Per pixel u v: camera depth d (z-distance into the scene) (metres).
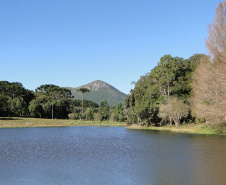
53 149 26.72
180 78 62.41
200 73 40.31
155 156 21.69
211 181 13.87
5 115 96.00
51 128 62.94
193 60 65.38
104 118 93.69
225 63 29.88
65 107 114.69
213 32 32.81
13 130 55.59
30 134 45.66
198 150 24.55
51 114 108.38
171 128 54.22
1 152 24.72
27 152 24.67
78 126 71.88
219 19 32.19
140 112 61.50
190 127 51.81
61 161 20.06
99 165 18.39
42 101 109.81
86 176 15.36
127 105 82.25
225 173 15.55
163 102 58.59
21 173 16.25
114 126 71.56
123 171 16.44
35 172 16.47
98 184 13.71
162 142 31.45
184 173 15.66
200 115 42.50
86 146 29.00
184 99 56.69
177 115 53.59
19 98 103.81
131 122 71.44
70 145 29.98
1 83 112.94
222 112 33.12
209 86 35.91
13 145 30.03
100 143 31.83
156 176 15.09
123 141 33.69
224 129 42.78
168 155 22.05
